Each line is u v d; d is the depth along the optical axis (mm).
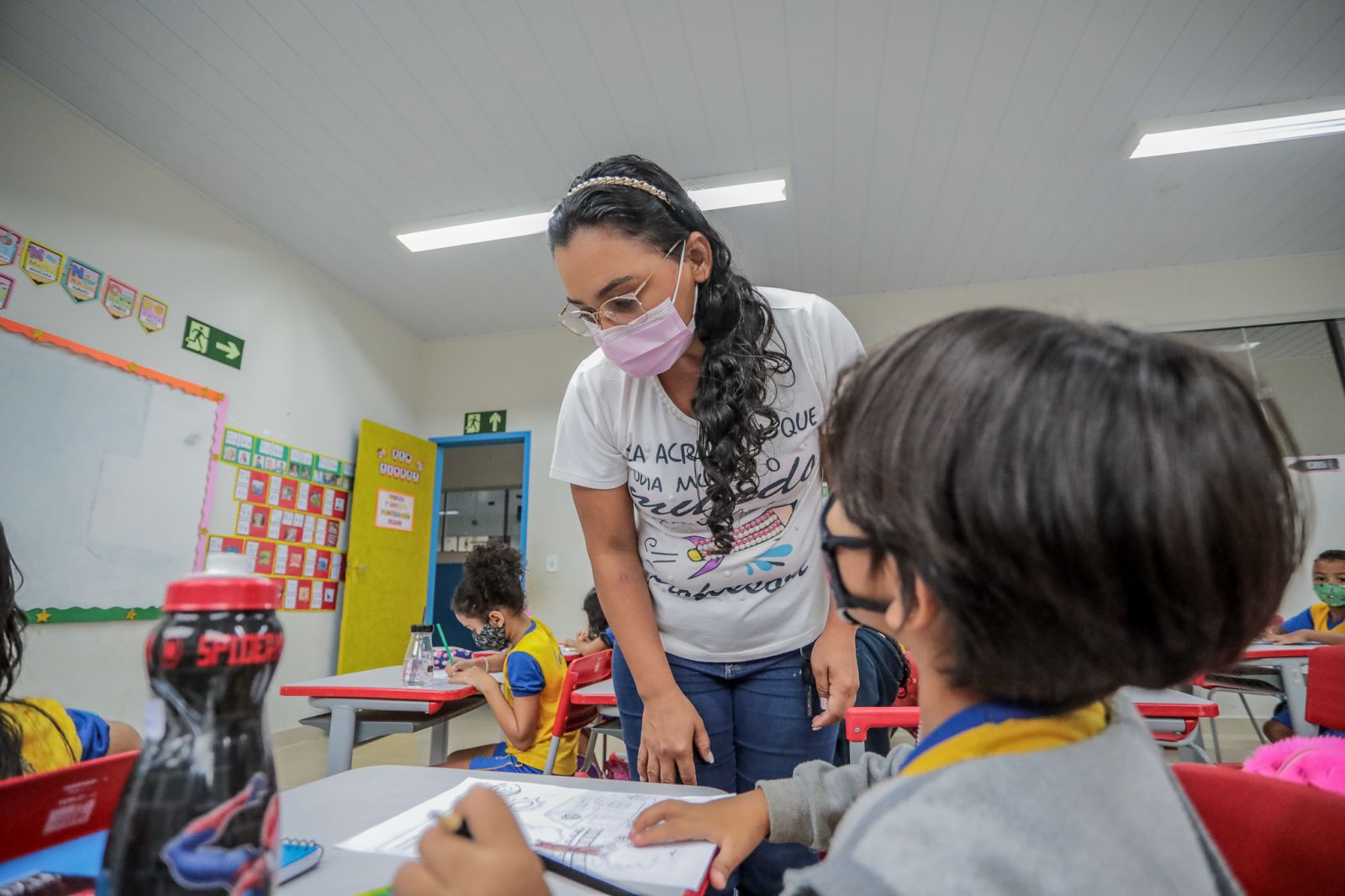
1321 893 458
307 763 3641
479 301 5242
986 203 4047
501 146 3496
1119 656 336
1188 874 335
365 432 4922
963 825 310
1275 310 4617
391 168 3645
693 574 1133
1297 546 350
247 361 4059
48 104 3037
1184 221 4234
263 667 368
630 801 684
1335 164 3703
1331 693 1375
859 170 3721
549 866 514
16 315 2859
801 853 1029
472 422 5727
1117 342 354
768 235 4383
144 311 3426
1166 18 2783
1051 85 3125
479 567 2660
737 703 1164
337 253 4492
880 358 419
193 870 329
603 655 2455
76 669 2984
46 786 432
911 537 362
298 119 3281
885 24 2781
